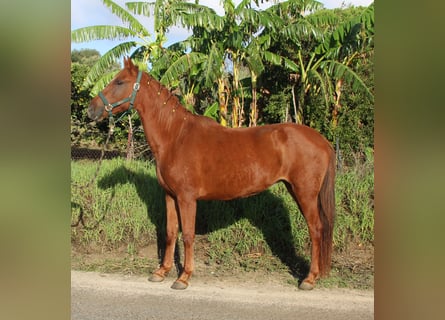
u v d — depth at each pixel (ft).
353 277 12.92
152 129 12.32
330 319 10.18
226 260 14.33
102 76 25.66
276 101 26.94
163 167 12.25
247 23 23.95
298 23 23.99
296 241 14.75
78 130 29.19
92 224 15.66
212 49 22.53
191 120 12.37
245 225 15.17
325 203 12.03
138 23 25.85
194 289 12.19
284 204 15.56
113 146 29.45
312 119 26.58
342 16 31.55
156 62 24.61
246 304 11.12
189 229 12.14
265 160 11.89
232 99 26.43
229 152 11.93
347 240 14.93
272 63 25.84
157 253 15.15
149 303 11.12
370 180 16.83
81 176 18.40
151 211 15.94
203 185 12.05
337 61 25.98
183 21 23.34
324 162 11.93
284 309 10.78
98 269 13.75
